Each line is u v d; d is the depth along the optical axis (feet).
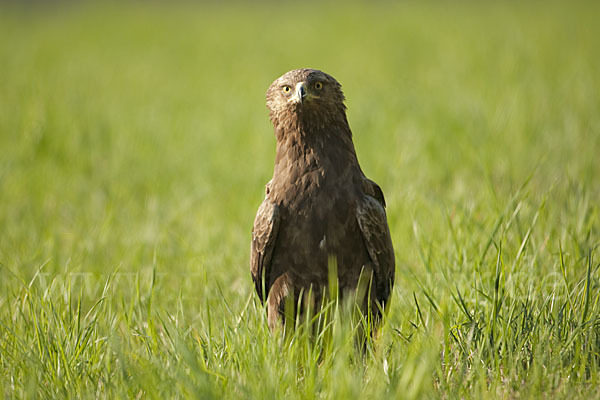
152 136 66.64
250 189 50.11
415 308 29.19
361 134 60.95
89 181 55.52
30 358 24.85
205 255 37.60
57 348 25.58
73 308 31.09
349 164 28.48
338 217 27.76
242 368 23.94
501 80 78.23
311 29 149.38
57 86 96.94
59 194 51.88
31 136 63.62
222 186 51.96
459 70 89.45
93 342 26.61
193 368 22.21
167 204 48.60
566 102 64.95
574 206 34.45
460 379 23.31
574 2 155.53
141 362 24.13
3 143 66.54
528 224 32.35
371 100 75.00
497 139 53.57
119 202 49.26
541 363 23.16
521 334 25.09
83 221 45.68
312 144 28.12
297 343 25.05
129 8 212.02
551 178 43.24
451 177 47.03
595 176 44.04
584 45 98.78
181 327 28.17
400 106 70.08
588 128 54.24
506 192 41.14
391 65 100.32
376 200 28.68
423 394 22.30
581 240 31.76
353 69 99.86
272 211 27.99
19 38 153.89
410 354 23.39
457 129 56.49
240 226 43.24
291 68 105.09
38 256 38.19
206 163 57.36
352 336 25.18
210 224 43.75
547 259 30.71
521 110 61.31
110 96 90.53
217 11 197.36
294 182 28.04
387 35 131.95
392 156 52.80
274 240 28.30
